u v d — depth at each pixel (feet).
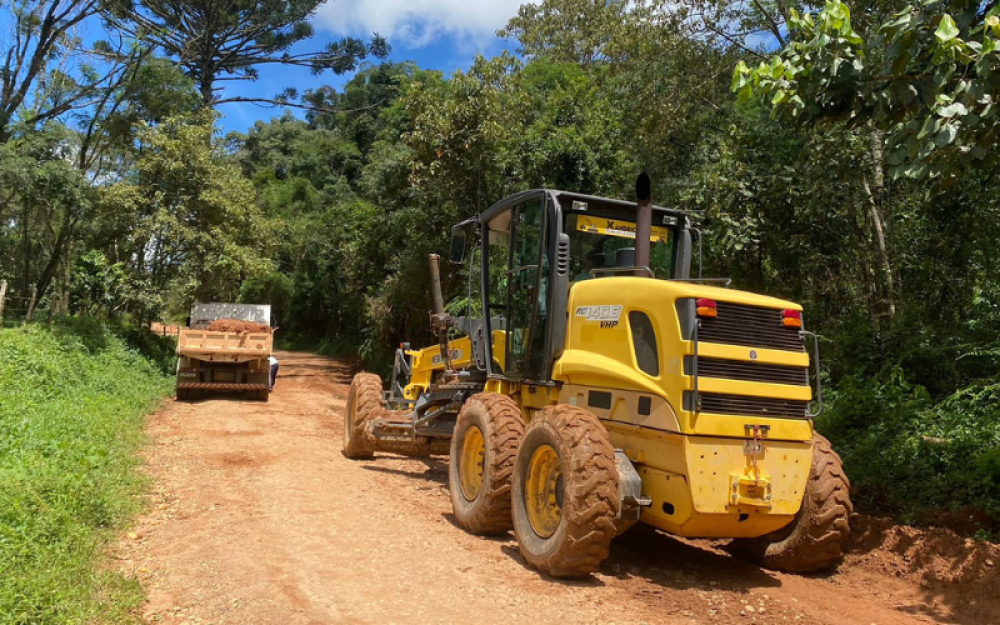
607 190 59.11
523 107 65.46
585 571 17.70
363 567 18.34
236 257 77.77
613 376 18.94
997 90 16.29
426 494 27.30
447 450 30.04
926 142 17.11
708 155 49.96
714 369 17.40
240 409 51.78
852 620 16.37
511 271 23.93
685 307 17.54
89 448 28.58
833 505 18.97
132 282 73.41
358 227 97.40
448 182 63.05
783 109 19.60
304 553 19.25
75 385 45.16
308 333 150.00
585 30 121.29
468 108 60.49
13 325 61.57
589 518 17.04
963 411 27.45
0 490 20.20
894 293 36.60
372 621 14.94
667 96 50.31
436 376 33.88
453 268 68.18
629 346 18.83
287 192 142.20
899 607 17.53
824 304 38.99
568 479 17.44
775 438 17.79
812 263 37.78
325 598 16.11
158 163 76.18
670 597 17.25
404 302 77.46
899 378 30.60
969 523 20.65
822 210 36.40
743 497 17.28
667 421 17.46
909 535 20.56
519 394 23.85
